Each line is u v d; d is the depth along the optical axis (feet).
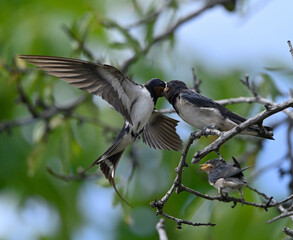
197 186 44.57
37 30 45.70
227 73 45.09
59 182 47.75
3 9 46.75
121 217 49.47
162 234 32.24
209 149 27.86
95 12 43.24
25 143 48.83
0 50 45.47
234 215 38.99
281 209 32.42
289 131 41.24
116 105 29.71
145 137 33.99
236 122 33.53
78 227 47.70
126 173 41.37
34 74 45.55
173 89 35.27
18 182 47.73
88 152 47.19
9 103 48.85
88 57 43.09
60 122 44.42
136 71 44.86
